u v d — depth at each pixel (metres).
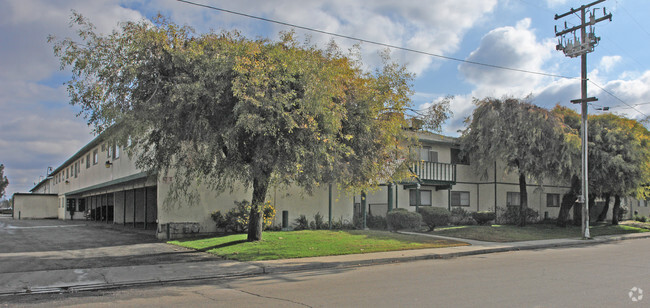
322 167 12.78
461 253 15.94
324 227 22.94
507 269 11.81
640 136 27.34
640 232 28.20
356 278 10.41
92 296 8.56
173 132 12.38
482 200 30.77
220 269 11.45
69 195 39.06
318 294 8.38
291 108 11.85
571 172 25.67
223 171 13.42
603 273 10.86
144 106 11.50
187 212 19.25
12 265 11.92
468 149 29.12
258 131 11.18
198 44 12.19
